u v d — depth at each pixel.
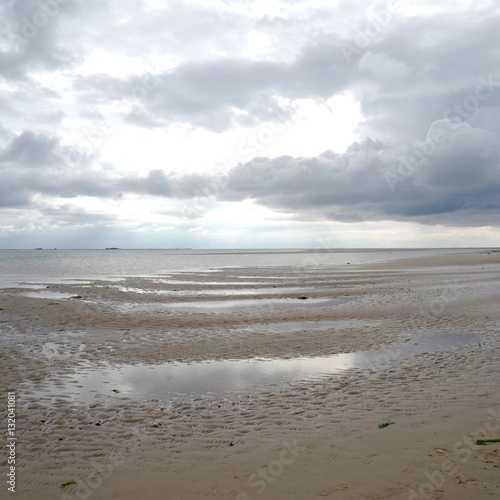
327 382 10.48
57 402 9.16
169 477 6.02
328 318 19.92
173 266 70.25
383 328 17.38
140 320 19.34
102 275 48.53
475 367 11.48
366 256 115.62
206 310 22.52
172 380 10.77
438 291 29.47
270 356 13.21
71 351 13.77
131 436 7.42
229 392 9.81
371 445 6.80
